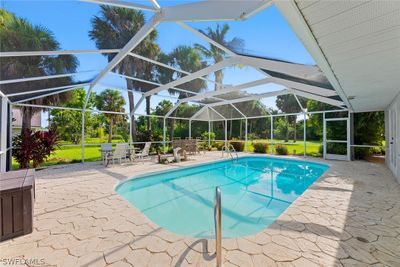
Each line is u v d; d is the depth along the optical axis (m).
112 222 3.11
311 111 10.71
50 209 3.63
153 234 2.74
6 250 2.36
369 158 9.84
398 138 5.49
